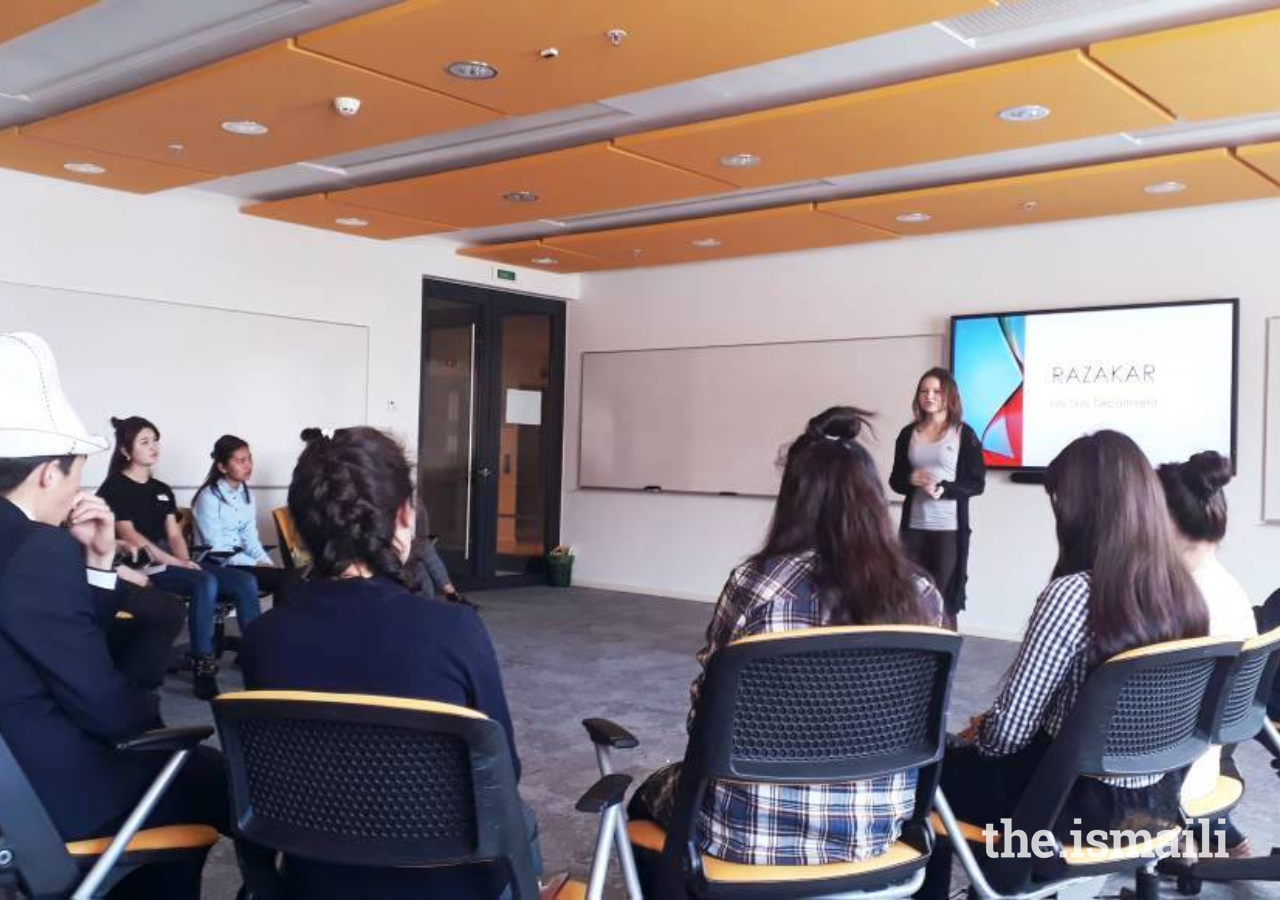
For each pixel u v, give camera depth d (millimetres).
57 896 1861
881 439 8062
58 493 2035
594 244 8133
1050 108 4734
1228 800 2416
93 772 1943
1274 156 5492
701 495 9070
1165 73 4301
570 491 9891
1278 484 6492
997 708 2115
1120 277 7039
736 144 5371
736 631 1912
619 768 4199
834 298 8312
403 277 8516
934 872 2305
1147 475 2086
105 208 6734
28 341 2021
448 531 9305
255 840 1604
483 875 1606
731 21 3754
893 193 6672
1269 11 3896
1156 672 1935
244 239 7480
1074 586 2076
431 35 3957
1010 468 7430
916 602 1894
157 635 2365
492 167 5973
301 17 4137
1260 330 6547
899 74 4703
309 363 7902
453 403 9273
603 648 6695
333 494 1675
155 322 7008
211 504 6035
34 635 1839
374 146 5516
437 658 1595
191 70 4758
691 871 1829
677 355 9219
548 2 3637
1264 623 3223
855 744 1789
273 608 1707
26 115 5496
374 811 1535
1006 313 7441
